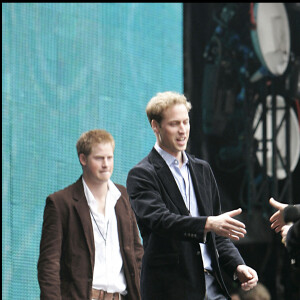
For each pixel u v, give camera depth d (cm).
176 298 1214
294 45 3062
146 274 1241
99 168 1391
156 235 1239
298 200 3059
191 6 2691
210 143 2792
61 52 2264
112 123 2375
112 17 2409
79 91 2297
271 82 2958
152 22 2542
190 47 2681
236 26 2856
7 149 2111
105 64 2377
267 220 2892
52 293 1304
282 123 2992
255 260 2848
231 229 1145
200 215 1265
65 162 2239
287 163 2998
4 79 2127
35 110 2186
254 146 2927
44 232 1358
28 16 2194
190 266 1226
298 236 1140
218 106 2788
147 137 2461
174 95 1283
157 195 1230
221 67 2792
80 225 1360
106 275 1343
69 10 2294
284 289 2867
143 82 2492
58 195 1379
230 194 2834
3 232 2075
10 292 2069
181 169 1284
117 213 1389
